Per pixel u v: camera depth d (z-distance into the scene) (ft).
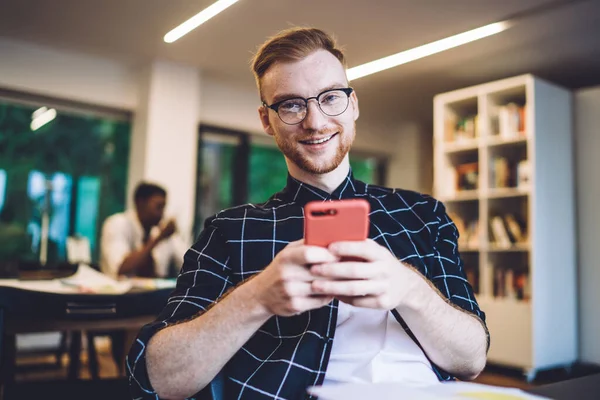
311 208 2.16
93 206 15.58
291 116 3.08
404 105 18.97
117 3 11.30
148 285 7.08
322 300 2.22
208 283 2.98
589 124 13.51
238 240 3.08
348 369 2.82
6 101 14.32
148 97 15.19
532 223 12.39
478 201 14.90
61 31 13.11
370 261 2.14
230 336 2.42
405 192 3.47
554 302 12.73
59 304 5.12
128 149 16.08
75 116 15.53
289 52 3.05
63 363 12.67
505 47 13.39
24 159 14.62
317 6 11.17
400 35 12.65
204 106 16.75
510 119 13.01
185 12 11.66
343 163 3.28
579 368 13.00
